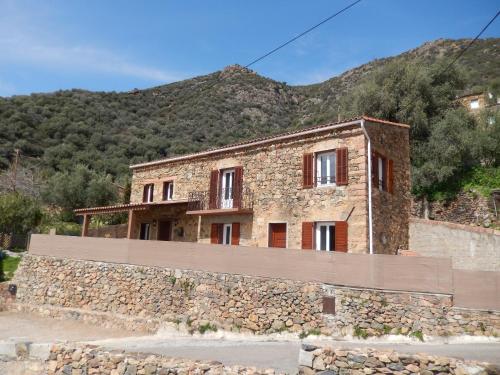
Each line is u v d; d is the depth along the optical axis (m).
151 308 13.98
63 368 8.69
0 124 49.47
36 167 45.75
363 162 14.18
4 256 23.50
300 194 15.69
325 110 68.12
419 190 23.23
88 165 47.38
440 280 10.13
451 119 23.72
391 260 10.63
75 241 17.12
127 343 11.13
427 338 9.82
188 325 12.86
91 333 13.73
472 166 22.45
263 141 17.16
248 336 11.74
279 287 11.80
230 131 64.56
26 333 13.81
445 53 79.19
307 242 14.97
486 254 15.09
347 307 10.75
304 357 6.79
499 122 23.81
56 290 16.97
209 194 18.91
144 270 14.63
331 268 11.26
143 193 22.86
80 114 60.12
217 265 13.08
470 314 9.77
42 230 28.30
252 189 17.31
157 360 7.64
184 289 13.45
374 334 10.27
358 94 27.95
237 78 89.06
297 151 16.20
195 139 60.38
